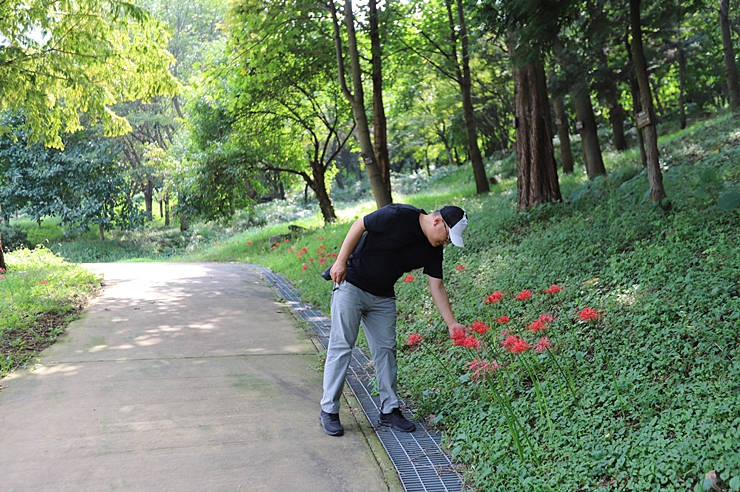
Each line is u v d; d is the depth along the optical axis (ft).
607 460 10.20
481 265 24.76
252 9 39.42
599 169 49.39
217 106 60.80
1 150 88.58
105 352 17.84
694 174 34.19
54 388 14.74
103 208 95.66
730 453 9.31
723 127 53.67
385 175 48.80
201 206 61.21
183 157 66.08
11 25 32.42
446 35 54.54
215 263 44.09
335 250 37.52
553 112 72.49
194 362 17.17
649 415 11.17
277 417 13.43
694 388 11.58
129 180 99.25
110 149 95.30
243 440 12.16
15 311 21.53
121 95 43.96
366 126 37.19
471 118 58.95
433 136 124.06
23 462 10.95
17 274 31.48
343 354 12.89
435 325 19.29
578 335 15.92
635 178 34.01
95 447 11.60
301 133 65.98
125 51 39.91
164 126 113.80
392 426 13.17
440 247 12.94
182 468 10.89
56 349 18.01
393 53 52.37
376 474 11.11
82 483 10.25
